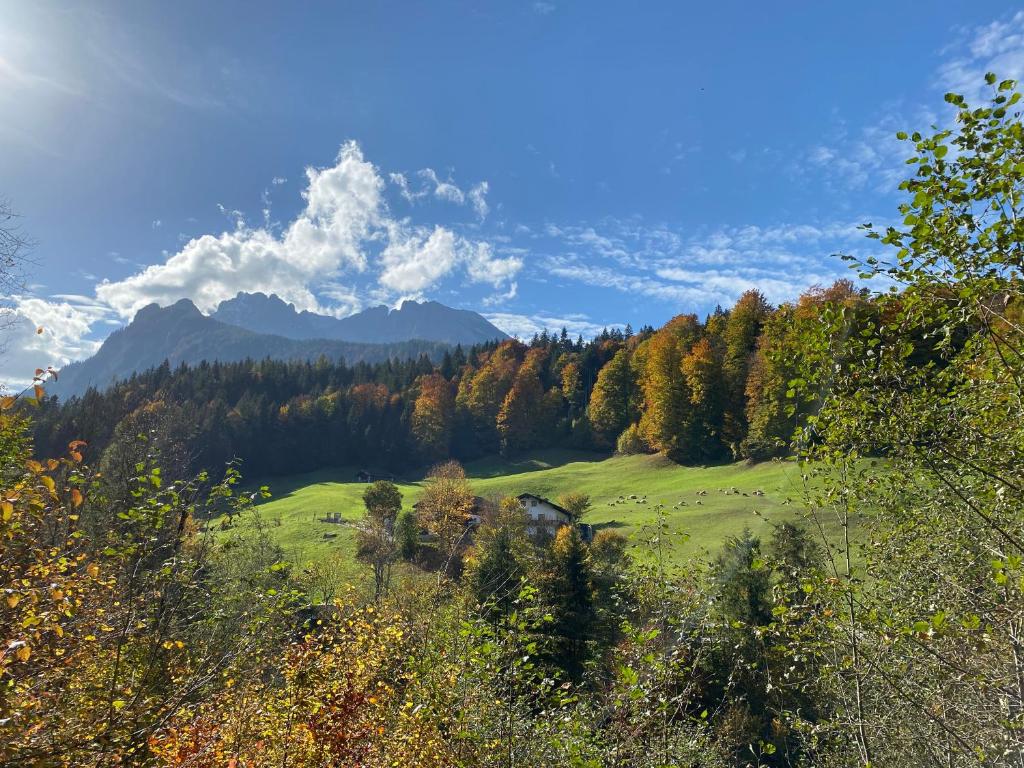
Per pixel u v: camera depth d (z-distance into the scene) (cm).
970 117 471
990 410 585
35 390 427
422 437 11306
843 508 707
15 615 458
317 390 13275
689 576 781
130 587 627
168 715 565
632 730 655
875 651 645
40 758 441
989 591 656
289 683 746
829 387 614
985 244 483
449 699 700
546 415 11119
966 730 668
